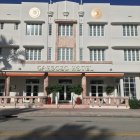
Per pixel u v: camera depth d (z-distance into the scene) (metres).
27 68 35.56
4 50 36.97
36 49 37.53
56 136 10.51
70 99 36.28
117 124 15.20
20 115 22.00
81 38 37.84
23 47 37.19
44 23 37.91
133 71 36.94
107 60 37.41
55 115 22.23
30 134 10.94
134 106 30.91
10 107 30.91
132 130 12.40
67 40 37.75
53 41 37.62
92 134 11.06
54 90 33.44
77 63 35.50
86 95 35.72
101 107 31.34
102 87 36.81
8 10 37.91
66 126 13.97
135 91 36.75
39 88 36.50
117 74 34.22
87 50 37.59
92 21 38.00
